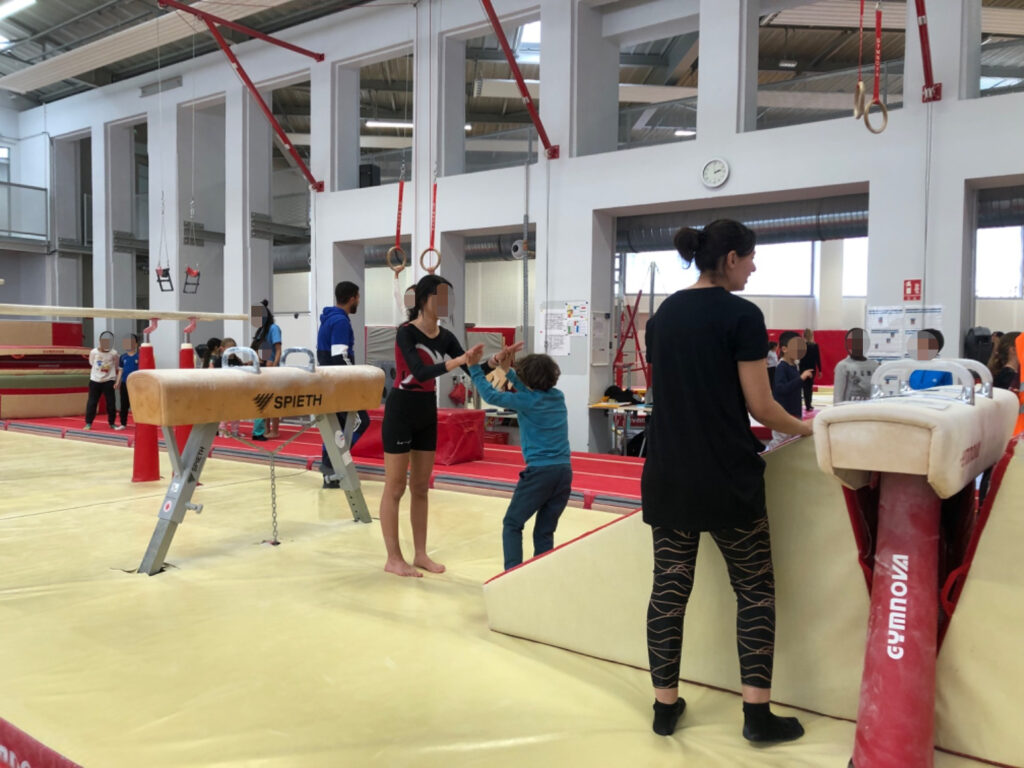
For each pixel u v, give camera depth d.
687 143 8.15
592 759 2.03
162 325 13.61
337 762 2.02
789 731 2.11
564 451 3.44
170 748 2.09
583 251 8.88
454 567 3.91
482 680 2.54
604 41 9.34
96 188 14.60
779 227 8.41
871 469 1.79
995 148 6.59
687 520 2.07
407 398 3.69
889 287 7.14
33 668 2.64
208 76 12.48
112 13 12.25
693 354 2.08
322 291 11.09
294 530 4.72
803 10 10.60
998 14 9.92
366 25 10.51
